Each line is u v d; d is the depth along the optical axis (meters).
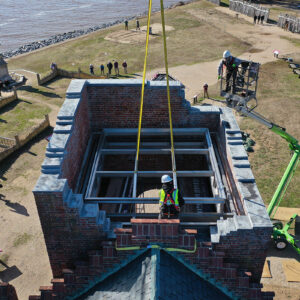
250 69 11.52
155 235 7.09
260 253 8.03
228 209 9.55
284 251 17.20
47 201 7.68
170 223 6.99
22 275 16.45
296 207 20.25
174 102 12.20
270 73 39.78
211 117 12.38
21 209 20.59
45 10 86.12
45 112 32.41
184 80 38.88
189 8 73.12
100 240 8.28
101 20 75.62
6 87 38.16
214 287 7.85
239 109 12.59
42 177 8.02
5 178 23.41
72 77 40.81
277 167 23.88
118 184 13.69
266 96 34.38
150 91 12.05
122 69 43.22
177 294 6.50
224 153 10.90
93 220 7.93
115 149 11.78
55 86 38.28
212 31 56.91
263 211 7.94
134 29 60.91
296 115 30.81
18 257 17.41
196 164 13.91
